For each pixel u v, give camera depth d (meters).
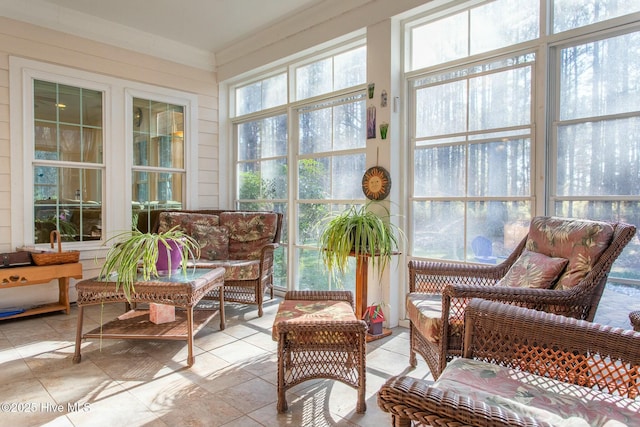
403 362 2.62
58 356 2.70
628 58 2.33
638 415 1.15
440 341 1.87
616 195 2.36
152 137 4.51
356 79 3.71
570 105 2.54
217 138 5.04
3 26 3.55
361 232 2.86
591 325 1.37
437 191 3.19
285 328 1.97
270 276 4.04
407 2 3.11
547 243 2.09
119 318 2.98
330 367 2.11
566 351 1.41
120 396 2.16
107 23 4.05
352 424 1.90
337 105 3.88
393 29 3.26
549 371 1.44
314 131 4.11
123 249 2.62
